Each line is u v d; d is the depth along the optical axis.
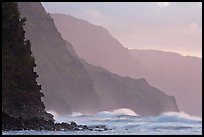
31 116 102.62
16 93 102.62
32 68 110.50
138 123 130.62
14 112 99.31
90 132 93.88
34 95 108.00
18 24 111.25
